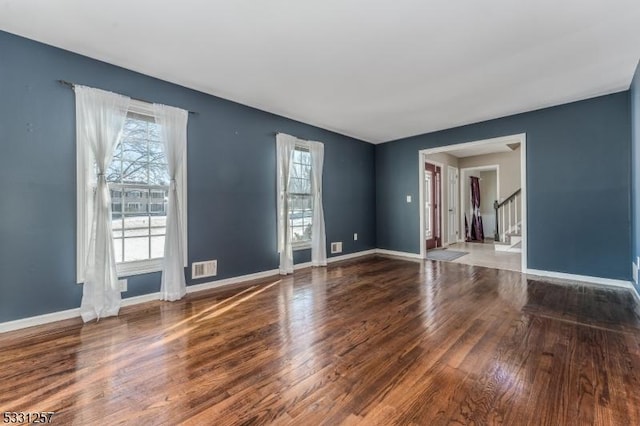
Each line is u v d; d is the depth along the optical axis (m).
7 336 2.34
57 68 2.65
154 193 3.30
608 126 3.76
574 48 2.67
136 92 3.11
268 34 2.45
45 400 1.58
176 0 2.04
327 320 2.67
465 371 1.84
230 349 2.14
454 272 4.57
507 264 5.15
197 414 1.47
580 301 3.15
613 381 1.72
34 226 2.54
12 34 2.44
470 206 8.90
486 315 2.77
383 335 2.36
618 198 3.70
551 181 4.19
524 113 4.43
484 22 2.29
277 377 1.79
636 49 2.70
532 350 2.10
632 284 3.55
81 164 2.73
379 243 6.50
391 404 1.54
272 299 3.27
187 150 3.51
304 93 3.70
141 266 3.18
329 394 1.62
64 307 2.68
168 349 2.14
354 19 2.25
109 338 2.31
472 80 3.34
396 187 6.19
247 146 4.12
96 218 2.74
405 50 2.70
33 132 2.54
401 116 4.62
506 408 1.50
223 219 3.84
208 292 3.53
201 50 2.70
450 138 5.34
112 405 1.54
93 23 2.30
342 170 5.75
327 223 5.47
